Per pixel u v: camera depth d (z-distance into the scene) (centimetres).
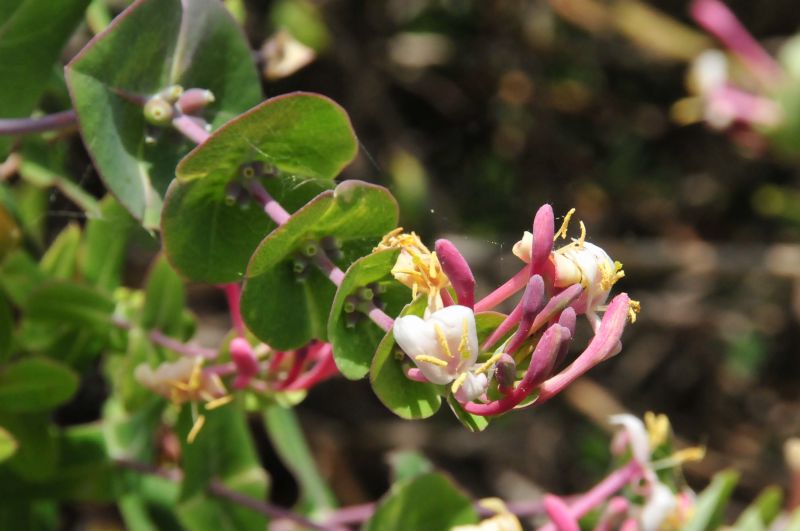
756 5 75
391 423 67
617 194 74
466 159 71
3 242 42
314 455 65
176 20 34
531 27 70
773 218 76
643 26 71
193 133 34
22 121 36
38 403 41
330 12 67
